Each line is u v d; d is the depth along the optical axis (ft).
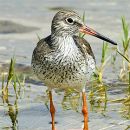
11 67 46.57
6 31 68.23
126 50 50.98
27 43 63.16
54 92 48.29
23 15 74.74
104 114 42.70
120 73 51.39
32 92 48.21
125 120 41.16
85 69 39.68
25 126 40.50
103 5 80.07
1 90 48.19
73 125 40.93
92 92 47.03
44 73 39.68
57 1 82.89
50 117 42.57
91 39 64.80
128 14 74.33
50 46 39.73
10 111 43.68
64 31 40.16
